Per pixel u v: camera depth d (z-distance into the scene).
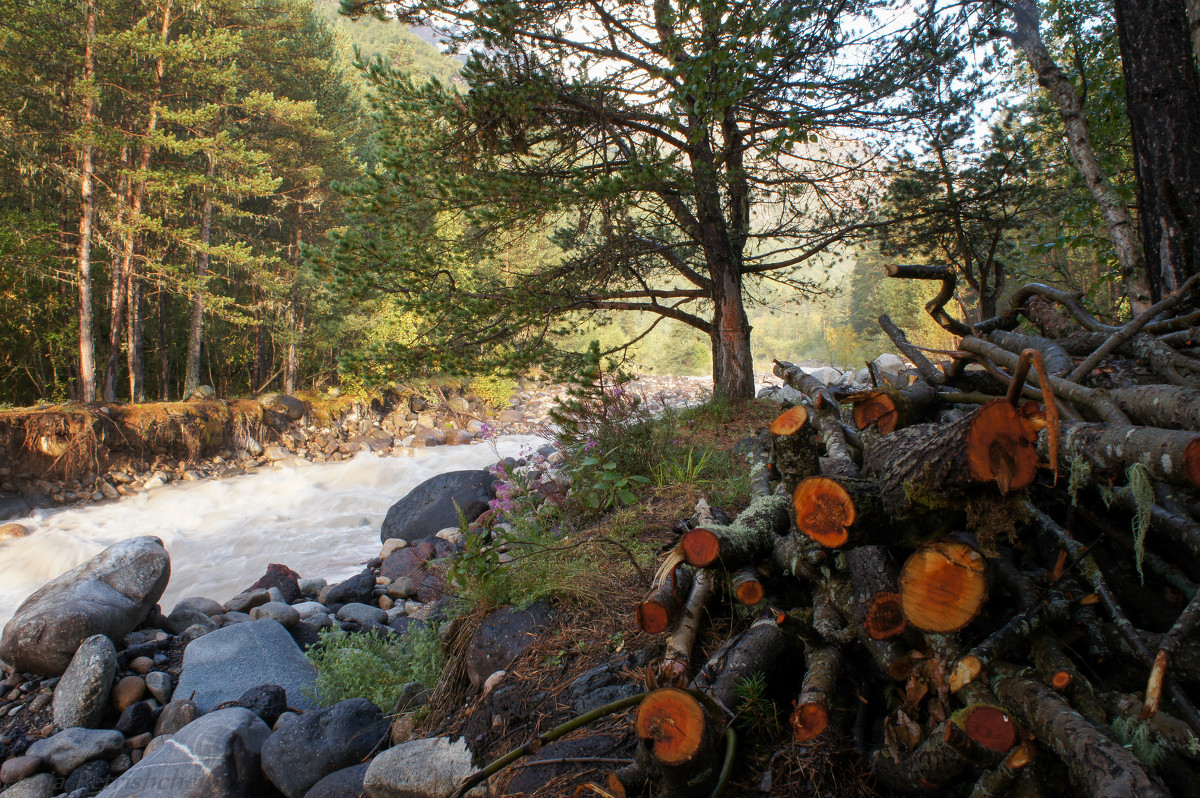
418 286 7.76
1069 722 1.75
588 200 7.79
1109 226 4.56
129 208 19.30
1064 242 6.46
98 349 22.83
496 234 8.12
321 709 4.25
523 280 8.75
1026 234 9.12
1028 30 4.86
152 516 13.59
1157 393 2.43
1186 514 2.31
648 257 11.02
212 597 9.30
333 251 7.60
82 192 18.34
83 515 13.56
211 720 4.40
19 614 5.94
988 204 8.99
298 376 27.03
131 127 20.00
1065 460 2.21
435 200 7.59
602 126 8.30
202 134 22.28
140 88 18.89
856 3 7.87
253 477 16.62
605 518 5.27
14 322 19.47
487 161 7.87
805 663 2.92
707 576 3.21
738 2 6.17
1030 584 2.27
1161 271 4.12
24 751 4.97
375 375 7.81
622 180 7.39
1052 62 4.82
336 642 5.53
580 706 3.18
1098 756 1.61
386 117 7.70
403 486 15.57
